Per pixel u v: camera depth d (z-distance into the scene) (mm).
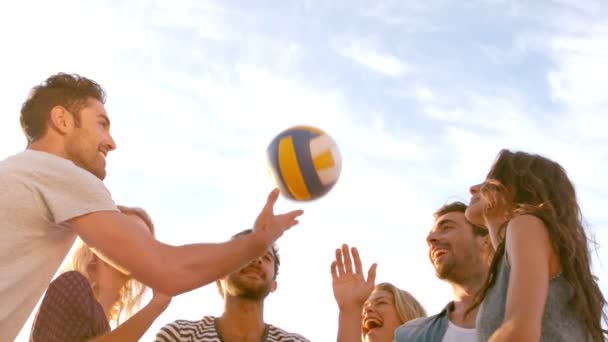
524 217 2693
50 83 3385
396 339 4910
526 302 2332
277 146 3781
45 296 3498
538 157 3062
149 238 3037
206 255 3059
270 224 3170
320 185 3732
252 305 4840
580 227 2934
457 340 4551
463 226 5090
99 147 3373
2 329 2973
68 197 2996
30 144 3352
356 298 4457
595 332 2680
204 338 4719
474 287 4926
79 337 3439
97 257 4348
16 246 2938
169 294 3018
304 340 5008
